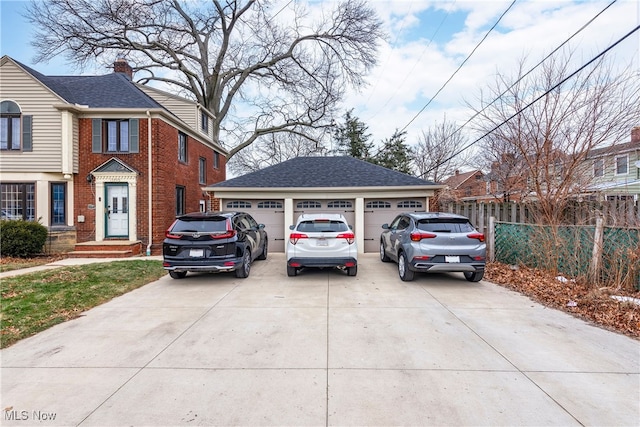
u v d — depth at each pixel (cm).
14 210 1202
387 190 1177
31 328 448
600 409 269
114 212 1249
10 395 290
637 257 571
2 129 1199
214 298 603
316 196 1190
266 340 411
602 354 368
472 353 371
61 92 1267
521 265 802
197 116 1689
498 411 266
